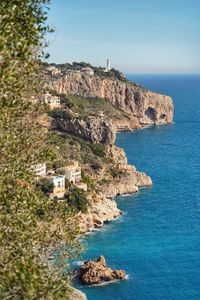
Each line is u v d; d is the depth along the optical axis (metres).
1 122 21.70
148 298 82.12
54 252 26.73
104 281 87.44
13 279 17.31
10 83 21.33
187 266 96.25
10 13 19.06
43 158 25.27
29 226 21.80
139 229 121.75
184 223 126.75
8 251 20.27
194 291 84.94
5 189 21.70
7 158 22.16
